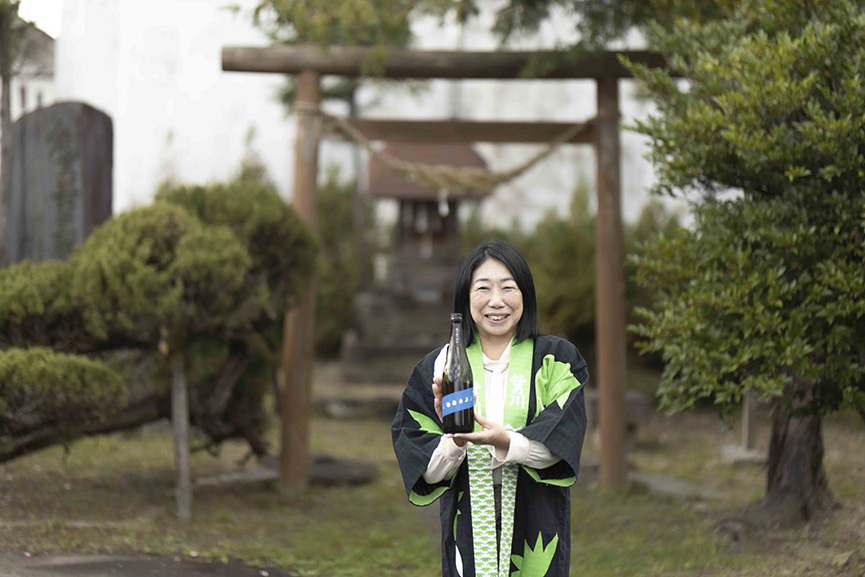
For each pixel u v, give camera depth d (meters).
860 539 4.92
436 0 7.13
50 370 4.77
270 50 7.33
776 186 4.70
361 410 12.43
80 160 7.52
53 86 9.02
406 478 2.42
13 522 5.02
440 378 2.41
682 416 12.06
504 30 7.36
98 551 4.65
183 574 4.36
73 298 5.39
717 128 4.62
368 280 19.05
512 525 2.43
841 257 4.27
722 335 4.62
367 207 20.81
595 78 7.46
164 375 5.91
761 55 4.41
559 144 7.71
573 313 12.82
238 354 6.46
